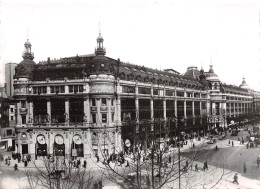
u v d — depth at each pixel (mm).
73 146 68562
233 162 56062
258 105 193000
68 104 70500
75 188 31172
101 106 67625
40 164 57875
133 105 77438
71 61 77500
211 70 139125
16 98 74375
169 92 96438
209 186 37688
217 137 100188
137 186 18531
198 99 117875
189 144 79188
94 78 68000
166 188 28672
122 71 77188
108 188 36500
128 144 62969
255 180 42438
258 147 74875
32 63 77438
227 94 148500
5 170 51062
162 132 58281
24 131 72625
